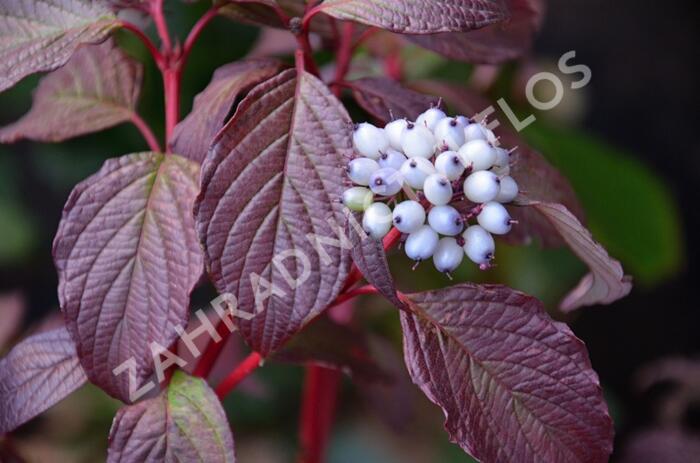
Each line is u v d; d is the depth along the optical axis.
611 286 0.44
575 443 0.42
